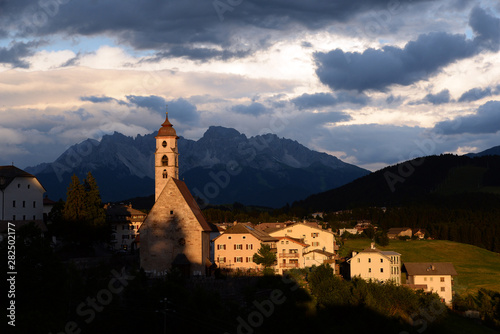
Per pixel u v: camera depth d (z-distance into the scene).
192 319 84.00
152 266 111.00
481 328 117.81
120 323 83.31
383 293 111.25
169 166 130.75
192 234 110.94
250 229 145.12
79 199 124.19
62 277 83.06
